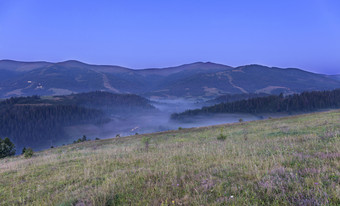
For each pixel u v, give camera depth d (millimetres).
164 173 6008
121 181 5719
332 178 4008
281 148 8000
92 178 6719
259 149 8609
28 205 5016
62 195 5426
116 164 8695
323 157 5699
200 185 4660
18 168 10234
